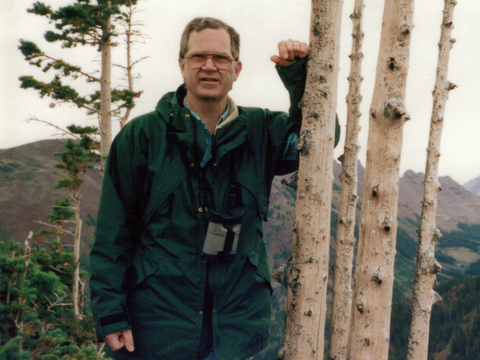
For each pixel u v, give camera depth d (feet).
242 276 5.32
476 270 616.80
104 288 5.15
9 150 460.14
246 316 5.29
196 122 5.18
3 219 334.44
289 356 5.39
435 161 14.83
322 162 5.29
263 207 5.55
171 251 5.10
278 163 6.05
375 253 6.28
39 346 37.58
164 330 5.07
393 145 6.13
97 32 46.37
